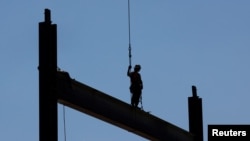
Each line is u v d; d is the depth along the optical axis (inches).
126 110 2755.9
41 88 2301.9
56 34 2324.1
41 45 2310.5
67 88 2420.0
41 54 2310.5
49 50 2306.8
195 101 3272.6
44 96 2297.0
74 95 2455.7
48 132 2287.2
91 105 2549.2
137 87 2834.6
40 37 2311.8
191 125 3260.3
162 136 2984.7
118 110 2706.7
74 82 2466.8
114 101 2684.5
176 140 3088.1
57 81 2367.1
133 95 2829.7
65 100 2411.4
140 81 2849.4
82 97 2500.0
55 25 2324.1
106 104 2635.3
